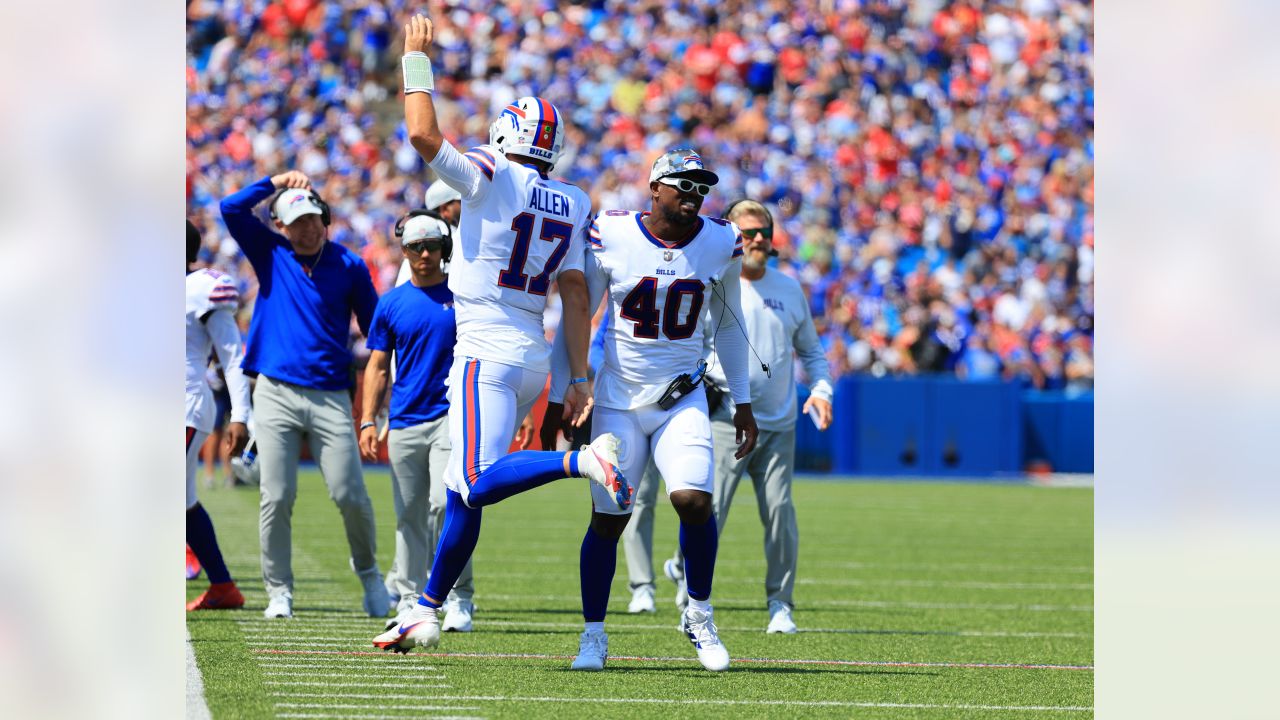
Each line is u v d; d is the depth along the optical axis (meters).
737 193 80.19
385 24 84.44
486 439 17.81
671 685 17.72
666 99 83.88
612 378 18.48
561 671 18.69
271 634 21.56
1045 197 81.88
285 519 23.77
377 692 16.66
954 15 88.25
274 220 24.33
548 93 83.88
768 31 86.38
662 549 38.22
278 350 23.62
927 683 18.45
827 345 70.44
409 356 22.95
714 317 19.38
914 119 83.81
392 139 79.88
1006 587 30.98
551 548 37.19
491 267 17.98
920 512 49.88
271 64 82.00
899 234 78.62
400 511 23.12
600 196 79.00
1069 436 66.31
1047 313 74.69
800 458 65.94
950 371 71.75
